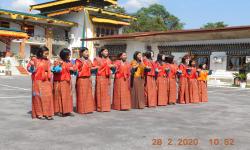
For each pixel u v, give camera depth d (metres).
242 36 25.55
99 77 9.56
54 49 43.53
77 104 9.15
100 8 41.41
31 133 6.69
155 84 11.10
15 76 28.86
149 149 5.79
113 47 34.44
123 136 6.65
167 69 11.41
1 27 35.69
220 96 16.16
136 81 10.44
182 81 12.25
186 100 12.35
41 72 8.02
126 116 8.99
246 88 22.48
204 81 13.16
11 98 12.38
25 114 8.84
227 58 26.59
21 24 38.84
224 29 24.08
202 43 28.45
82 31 41.62
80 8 40.28
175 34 27.09
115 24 43.41
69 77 8.62
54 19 40.06
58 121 7.97
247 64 25.36
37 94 8.08
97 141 6.21
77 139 6.32
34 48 40.53
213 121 8.73
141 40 31.89
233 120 9.01
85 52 9.05
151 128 7.52
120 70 9.95
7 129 6.98
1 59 32.94
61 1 42.75
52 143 5.99
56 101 8.61
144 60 10.67
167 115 9.43
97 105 9.62
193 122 8.48
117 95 10.04
